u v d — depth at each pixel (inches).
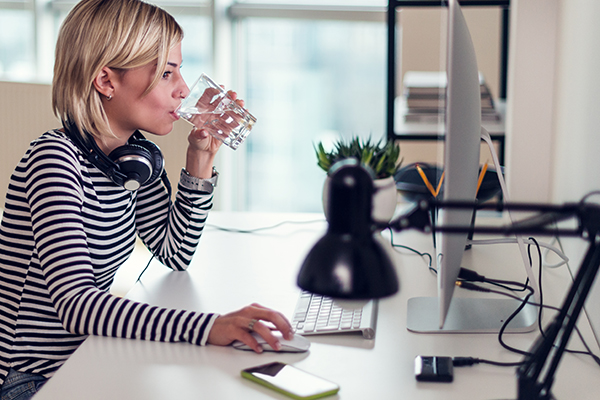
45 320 42.8
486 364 33.2
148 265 52.4
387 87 79.7
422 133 77.5
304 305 42.2
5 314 43.3
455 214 29.8
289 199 151.1
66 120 42.7
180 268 50.9
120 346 35.9
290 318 40.5
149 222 52.8
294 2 131.7
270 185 149.6
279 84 142.3
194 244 50.9
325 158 58.8
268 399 29.7
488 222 63.9
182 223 50.6
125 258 48.5
